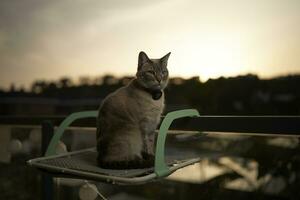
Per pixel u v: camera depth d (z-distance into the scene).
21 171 1.70
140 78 1.09
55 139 1.18
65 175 0.94
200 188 1.43
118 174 0.82
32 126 1.59
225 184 1.39
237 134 1.06
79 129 1.42
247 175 1.36
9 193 1.72
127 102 1.07
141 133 1.07
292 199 1.24
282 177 1.28
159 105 1.09
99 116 1.11
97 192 1.40
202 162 1.38
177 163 0.97
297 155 1.21
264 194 1.32
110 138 1.03
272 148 1.24
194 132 1.12
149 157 1.01
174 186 1.50
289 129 0.90
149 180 0.79
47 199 1.44
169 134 1.22
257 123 0.96
